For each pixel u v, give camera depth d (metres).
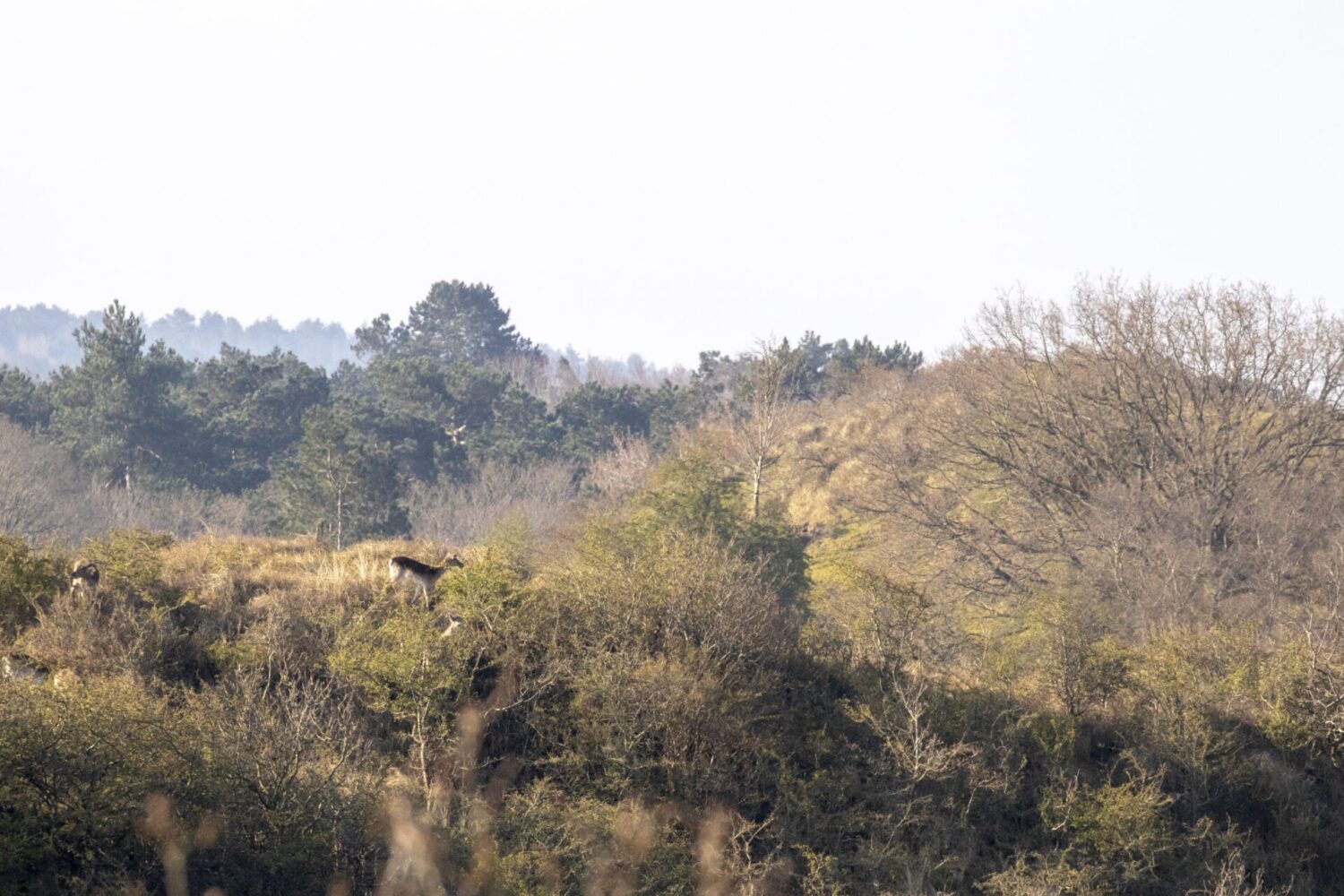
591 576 37.38
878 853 30.94
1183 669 42.19
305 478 123.06
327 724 28.55
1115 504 73.50
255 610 36.12
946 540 83.12
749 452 92.44
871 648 38.91
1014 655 44.66
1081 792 34.84
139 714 25.92
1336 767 39.59
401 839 26.58
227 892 24.41
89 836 24.09
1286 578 67.44
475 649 33.62
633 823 29.66
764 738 33.62
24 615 33.88
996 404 87.81
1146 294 84.19
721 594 36.94
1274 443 78.69
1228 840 34.97
